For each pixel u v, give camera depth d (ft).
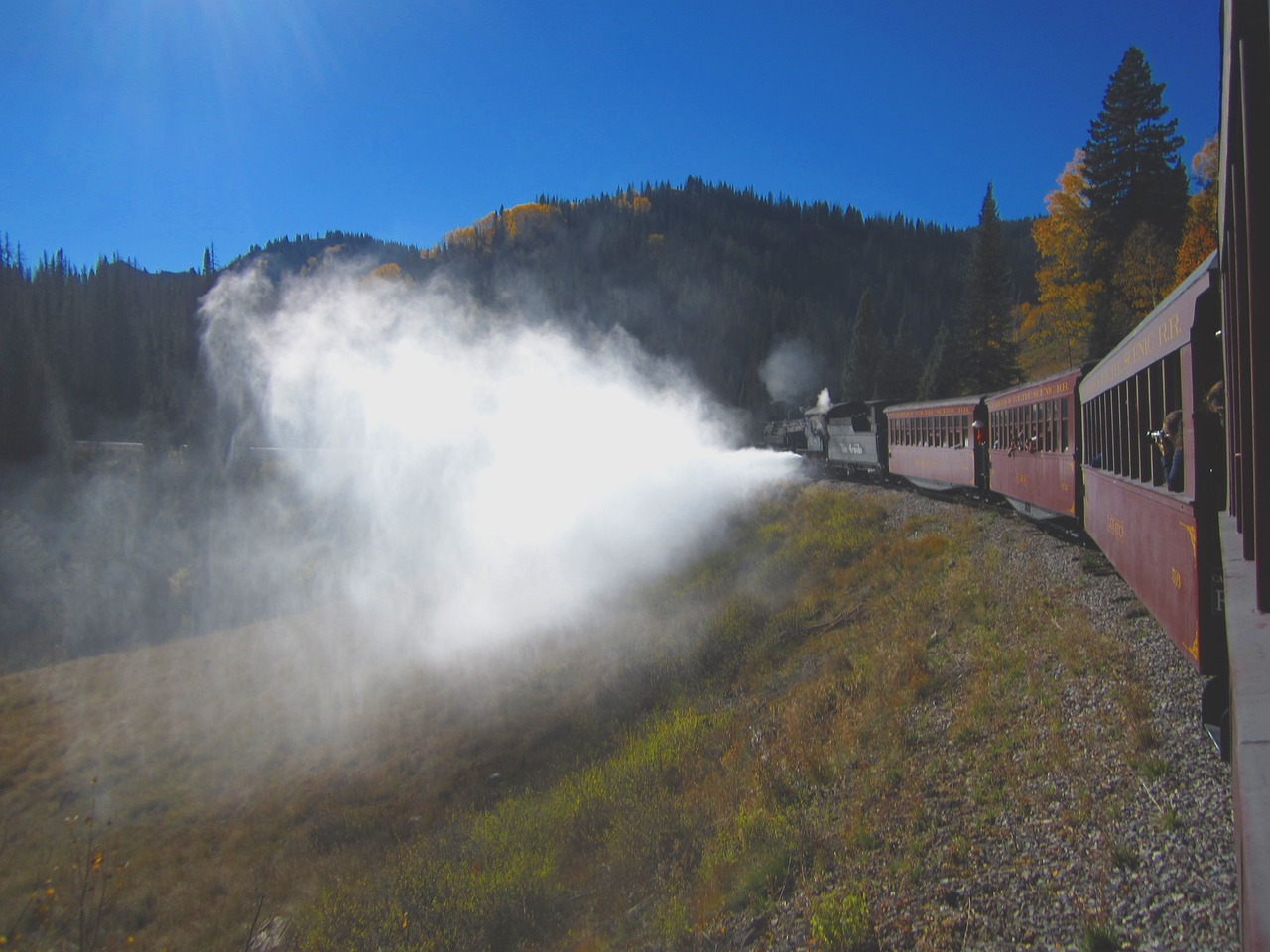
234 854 49.65
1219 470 18.42
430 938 28.30
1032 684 28.50
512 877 30.12
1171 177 112.06
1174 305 20.40
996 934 16.30
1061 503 43.32
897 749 28.45
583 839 33.50
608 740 49.93
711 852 26.81
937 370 178.81
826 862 22.68
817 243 636.89
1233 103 10.80
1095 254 116.06
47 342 252.62
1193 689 22.74
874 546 65.26
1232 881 14.73
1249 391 11.93
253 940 36.19
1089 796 19.92
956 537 57.11
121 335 276.41
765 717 41.14
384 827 48.32
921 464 78.43
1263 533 10.35
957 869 19.35
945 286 505.25
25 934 38.78
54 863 51.93
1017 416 53.42
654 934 23.45
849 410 102.89
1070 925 15.66
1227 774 18.25
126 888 45.80
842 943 17.79
